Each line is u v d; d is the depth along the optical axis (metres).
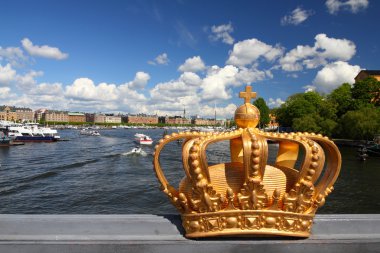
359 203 23.16
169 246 3.11
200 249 3.11
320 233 3.31
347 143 68.56
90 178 34.59
